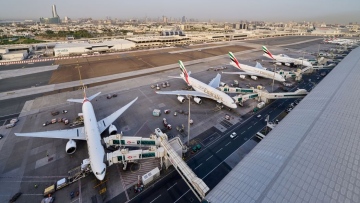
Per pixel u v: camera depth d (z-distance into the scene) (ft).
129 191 119.96
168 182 126.72
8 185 122.62
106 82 307.99
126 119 200.13
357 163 96.63
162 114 210.59
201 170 136.87
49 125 189.26
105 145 156.66
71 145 147.23
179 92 245.04
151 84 300.40
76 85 294.66
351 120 132.26
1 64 418.92
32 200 113.50
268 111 217.97
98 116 206.28
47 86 289.94
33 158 145.59
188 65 416.05
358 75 231.09
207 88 237.66
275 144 115.85
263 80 323.78
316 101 170.19
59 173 132.16
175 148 138.31
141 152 130.62
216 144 163.53
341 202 77.41
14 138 168.96
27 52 543.39
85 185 123.44
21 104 232.73
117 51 583.17
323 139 114.11
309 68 355.77
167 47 654.12
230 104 207.41
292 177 90.22
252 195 83.71
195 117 204.95
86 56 503.20
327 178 88.58
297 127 129.80
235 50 602.44
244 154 152.25
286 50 599.98
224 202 82.28
